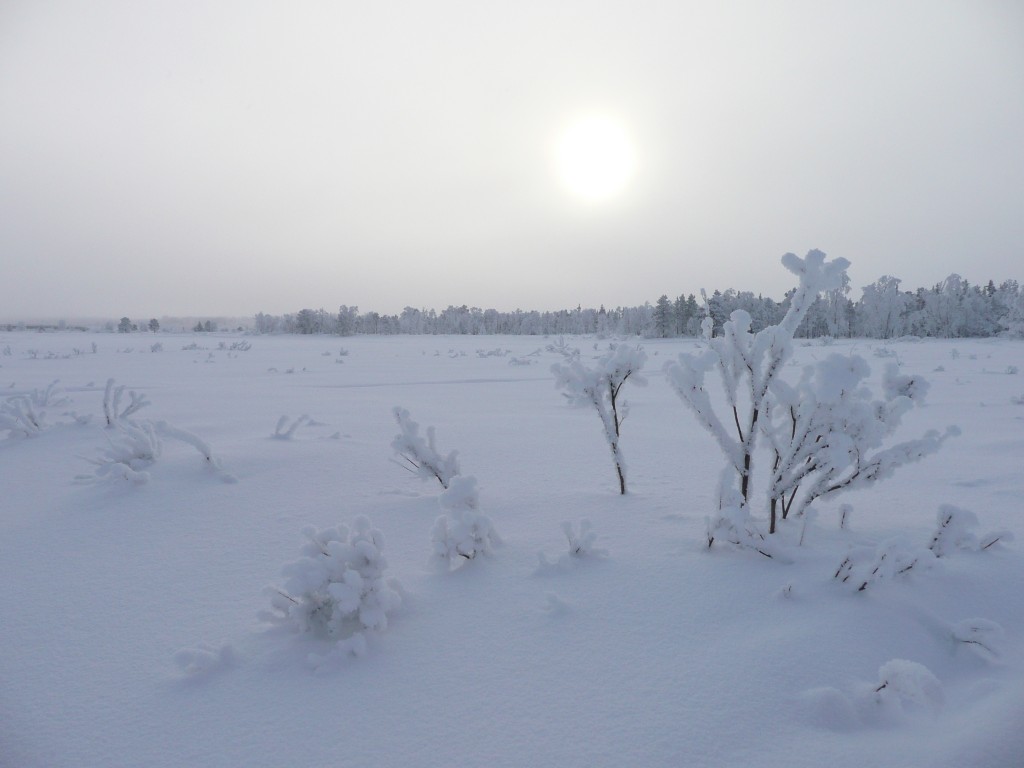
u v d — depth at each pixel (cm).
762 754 178
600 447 704
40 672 236
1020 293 5672
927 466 559
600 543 357
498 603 283
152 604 295
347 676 226
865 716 195
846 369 325
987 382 1597
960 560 312
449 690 215
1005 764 167
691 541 352
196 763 182
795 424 356
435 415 1009
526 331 12262
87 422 781
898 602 267
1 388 1364
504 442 738
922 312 7512
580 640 247
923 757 172
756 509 415
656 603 276
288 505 452
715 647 237
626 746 183
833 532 358
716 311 7725
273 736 194
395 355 3784
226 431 767
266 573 333
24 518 425
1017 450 633
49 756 187
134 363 2572
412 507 446
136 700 215
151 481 505
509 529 392
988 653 232
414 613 276
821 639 236
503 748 184
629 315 9919
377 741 189
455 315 12862
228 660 237
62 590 312
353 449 634
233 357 3269
